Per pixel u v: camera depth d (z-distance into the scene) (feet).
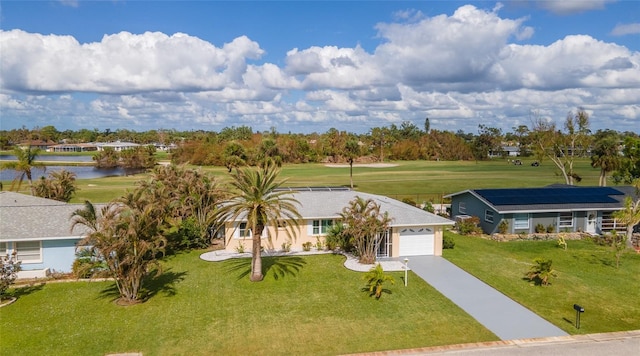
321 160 479.82
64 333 68.64
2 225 96.32
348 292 86.12
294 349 63.98
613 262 108.27
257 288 88.53
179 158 444.14
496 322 72.74
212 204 123.13
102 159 417.49
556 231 140.05
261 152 435.94
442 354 61.98
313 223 116.98
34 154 211.61
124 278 78.54
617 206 139.95
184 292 86.43
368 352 62.69
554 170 380.58
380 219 107.04
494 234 135.74
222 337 67.67
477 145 544.62
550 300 82.64
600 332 69.21
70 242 96.99
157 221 86.38
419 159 539.70
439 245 112.88
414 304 80.23
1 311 76.89
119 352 62.95
